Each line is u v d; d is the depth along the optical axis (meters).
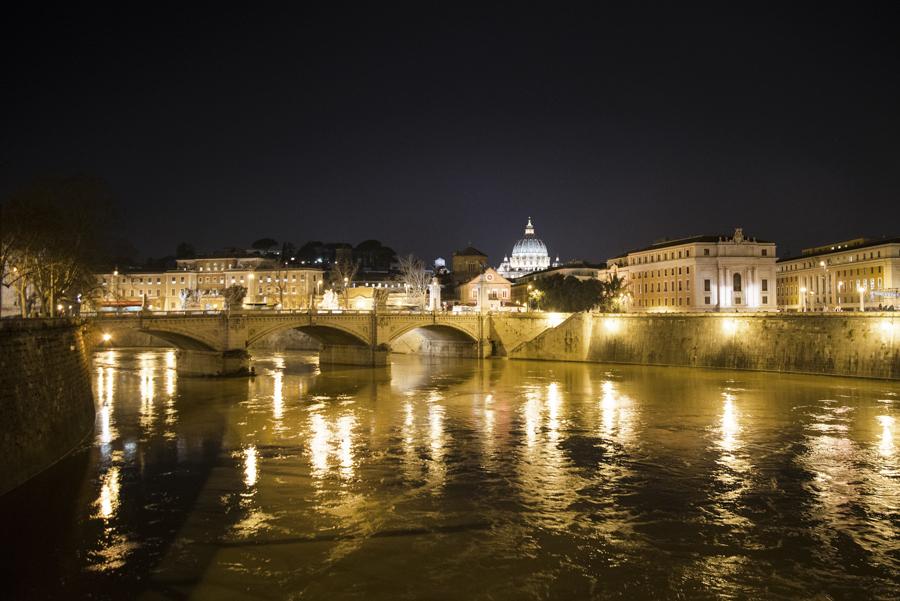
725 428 65.25
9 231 65.94
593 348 142.00
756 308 192.12
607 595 30.80
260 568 33.03
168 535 36.78
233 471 49.03
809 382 100.12
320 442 58.50
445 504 42.28
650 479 47.97
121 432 61.56
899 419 69.44
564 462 52.41
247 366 102.38
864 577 32.91
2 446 40.53
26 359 44.53
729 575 32.94
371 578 32.09
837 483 47.16
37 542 35.59
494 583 31.77
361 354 125.69
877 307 170.88
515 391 91.94
